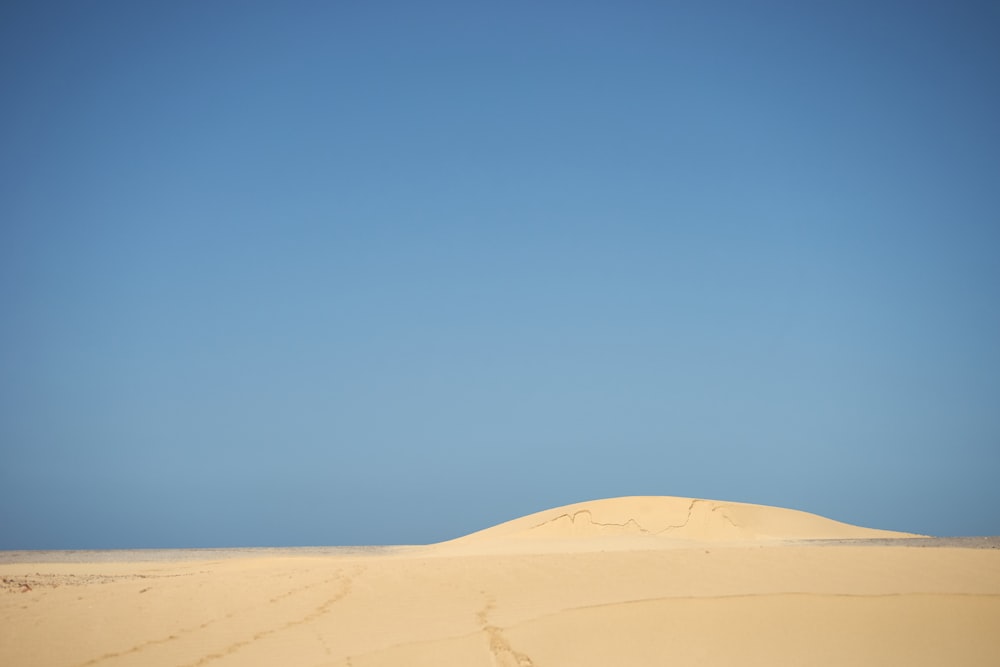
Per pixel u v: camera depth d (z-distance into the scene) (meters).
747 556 28.47
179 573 32.88
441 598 24.39
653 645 19.97
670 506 60.31
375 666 18.98
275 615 23.06
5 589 26.52
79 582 28.09
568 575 26.41
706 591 23.50
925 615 21.41
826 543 47.69
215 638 21.20
